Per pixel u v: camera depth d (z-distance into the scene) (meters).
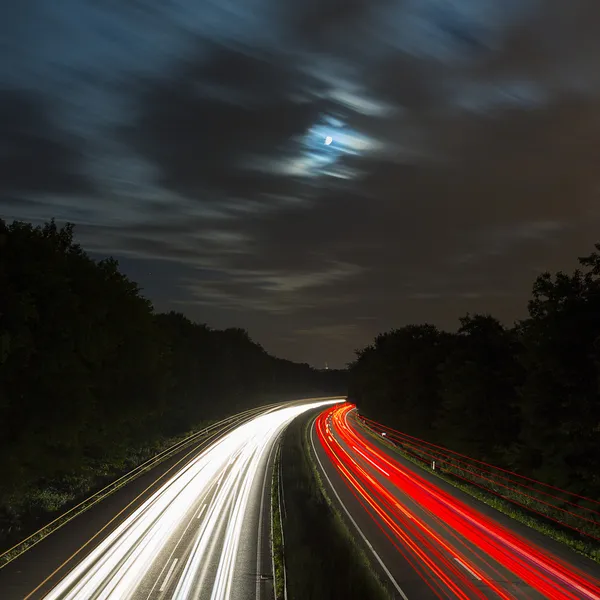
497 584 22.36
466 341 56.25
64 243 43.50
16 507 33.34
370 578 22.53
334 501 37.69
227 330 149.50
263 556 25.36
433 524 31.78
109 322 48.41
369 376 112.19
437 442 64.44
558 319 34.94
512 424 48.41
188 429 86.06
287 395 183.75
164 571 22.98
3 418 31.44
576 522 30.66
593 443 32.41
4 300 28.89
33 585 20.97
